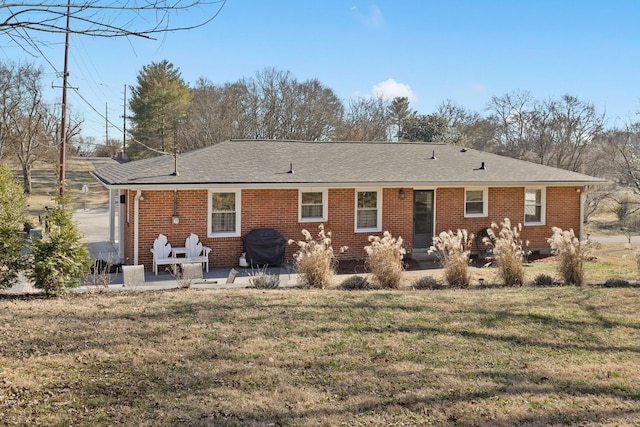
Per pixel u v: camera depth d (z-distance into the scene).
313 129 46.00
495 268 14.34
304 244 11.76
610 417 4.68
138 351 6.22
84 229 25.20
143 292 10.14
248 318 7.80
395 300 9.23
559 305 9.03
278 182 15.32
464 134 52.22
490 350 6.55
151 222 14.73
